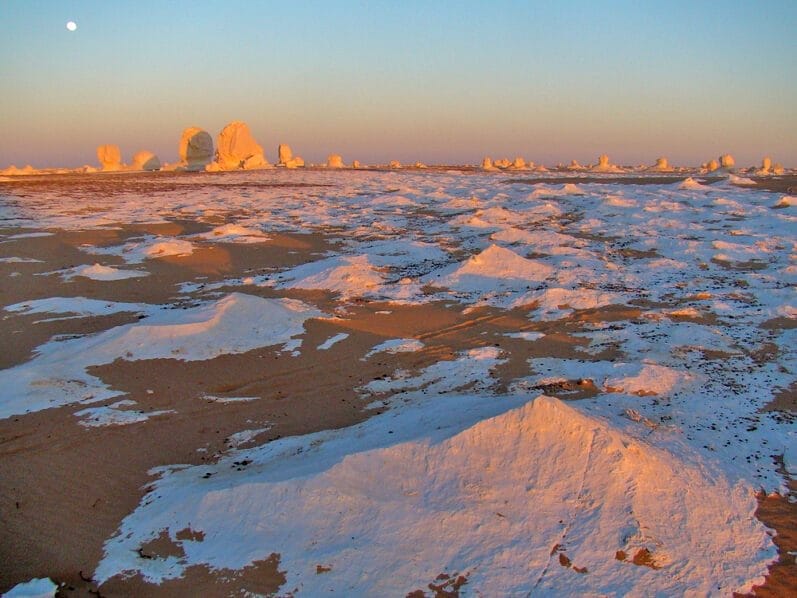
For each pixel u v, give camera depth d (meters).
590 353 7.79
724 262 13.17
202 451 5.43
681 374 6.82
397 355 7.86
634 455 4.33
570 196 27.05
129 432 5.81
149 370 7.29
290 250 15.88
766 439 5.36
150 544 4.06
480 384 6.79
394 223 20.66
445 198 28.17
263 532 3.98
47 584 3.73
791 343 7.95
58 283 12.09
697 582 3.55
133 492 4.80
